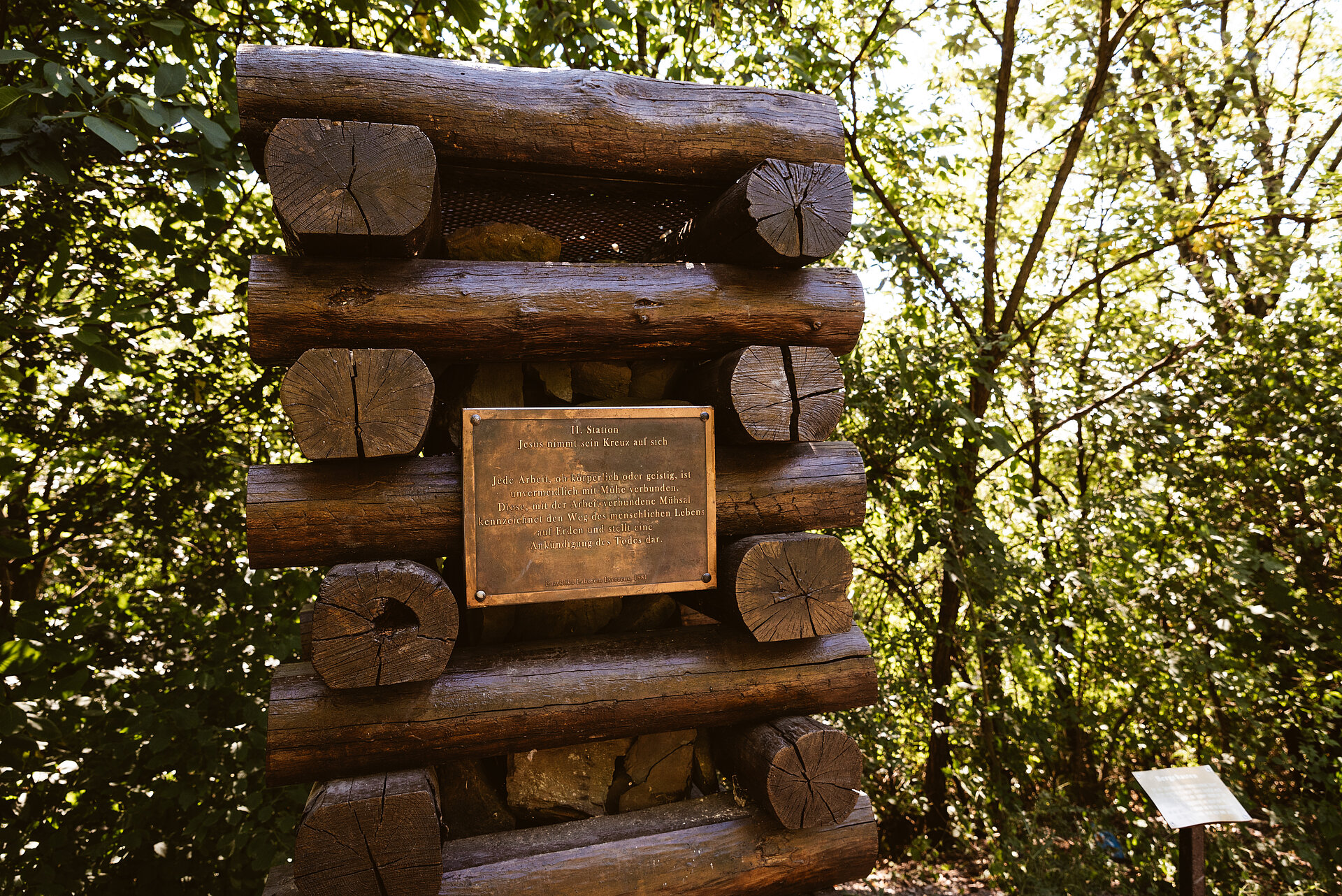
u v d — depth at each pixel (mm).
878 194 5309
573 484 2047
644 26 4375
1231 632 5031
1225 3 5758
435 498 1940
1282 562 4984
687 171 2195
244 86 1803
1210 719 5051
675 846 2012
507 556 1975
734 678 2123
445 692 1889
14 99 2010
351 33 3506
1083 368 5703
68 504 3672
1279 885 4289
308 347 1881
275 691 1823
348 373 1767
